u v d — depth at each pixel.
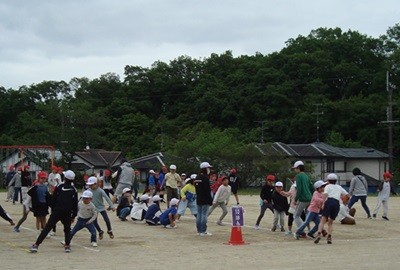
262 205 20.34
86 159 70.44
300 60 82.25
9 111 88.12
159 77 90.81
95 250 15.43
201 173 18.86
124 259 13.87
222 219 21.81
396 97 76.69
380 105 76.00
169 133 80.25
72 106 72.50
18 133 82.38
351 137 79.06
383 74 79.69
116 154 73.81
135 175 31.61
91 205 15.84
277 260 13.77
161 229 20.34
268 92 79.06
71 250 15.36
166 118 83.81
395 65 80.00
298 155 70.25
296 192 17.98
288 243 17.09
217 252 15.16
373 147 76.81
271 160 59.88
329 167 72.38
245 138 72.50
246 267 12.67
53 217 14.81
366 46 86.12
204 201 18.66
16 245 16.23
